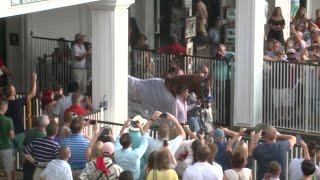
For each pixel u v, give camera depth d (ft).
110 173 48.34
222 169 51.06
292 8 105.29
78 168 52.31
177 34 99.45
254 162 53.11
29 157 52.11
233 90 78.07
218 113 79.00
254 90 77.41
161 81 70.69
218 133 52.37
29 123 63.46
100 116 65.16
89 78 79.20
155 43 101.55
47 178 48.75
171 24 99.96
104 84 66.74
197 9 99.50
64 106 64.54
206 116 70.44
